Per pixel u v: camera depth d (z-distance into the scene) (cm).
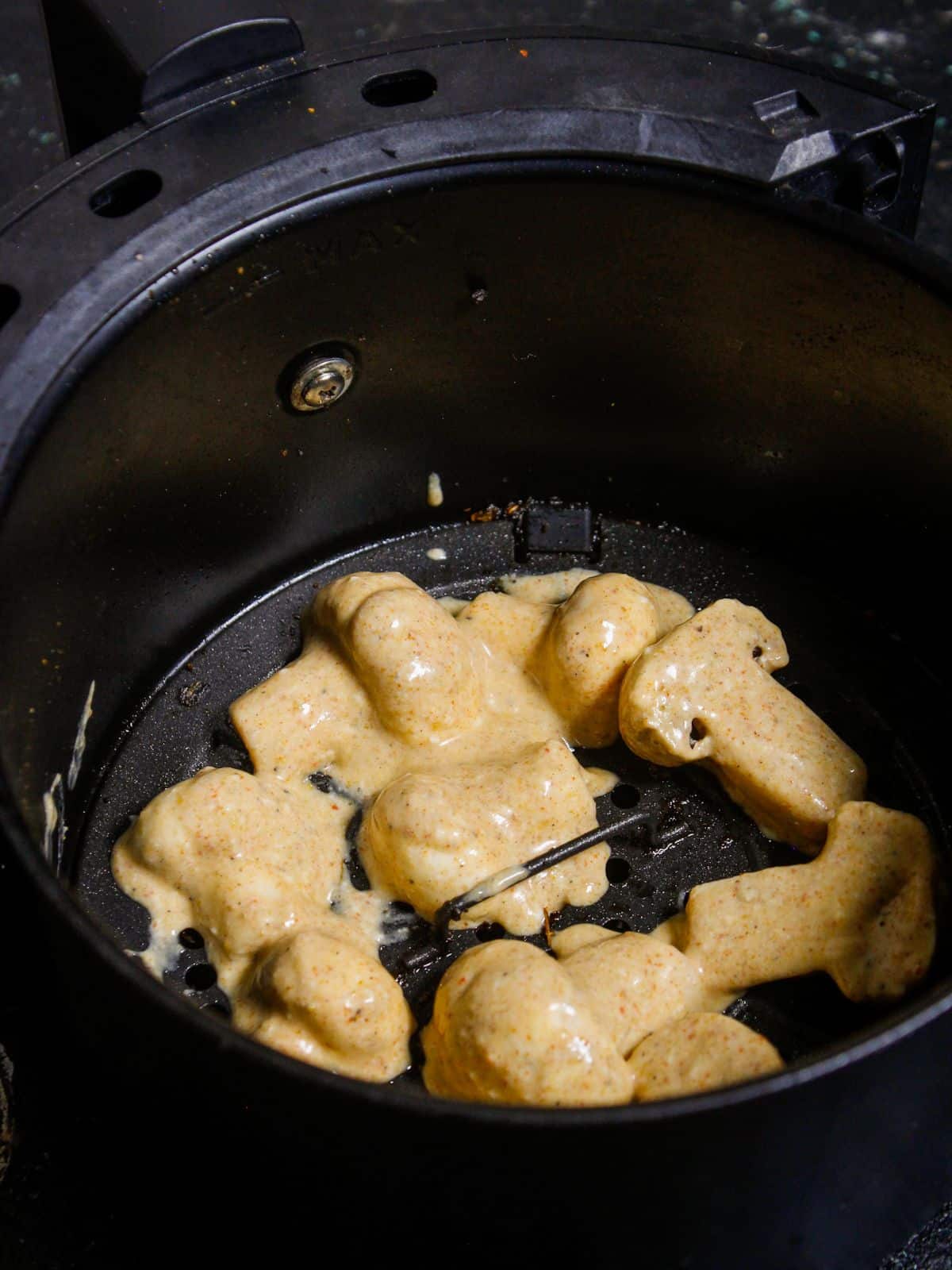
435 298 46
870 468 47
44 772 43
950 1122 38
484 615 47
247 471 48
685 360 48
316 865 44
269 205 43
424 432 49
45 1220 39
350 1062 40
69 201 42
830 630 50
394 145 43
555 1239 35
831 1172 36
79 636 44
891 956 41
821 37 54
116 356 42
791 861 45
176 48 43
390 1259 37
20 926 41
